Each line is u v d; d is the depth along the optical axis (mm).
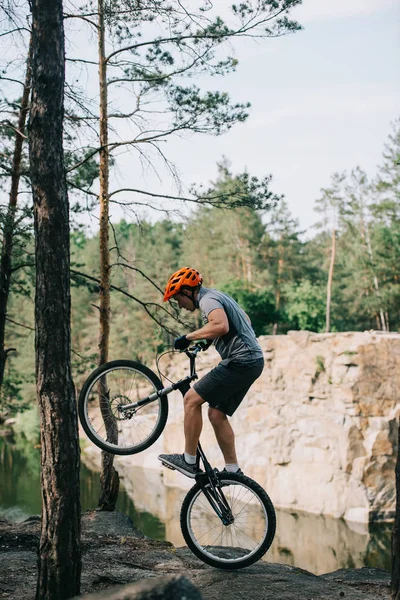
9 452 52750
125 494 37000
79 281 12477
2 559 6195
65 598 4641
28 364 43000
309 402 30141
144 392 38625
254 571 5621
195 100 10219
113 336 55625
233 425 33000
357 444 28375
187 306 5359
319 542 26578
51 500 4691
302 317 51156
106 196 10477
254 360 5117
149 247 63281
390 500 27891
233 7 9094
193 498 5391
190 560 6328
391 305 50281
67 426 4742
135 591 2660
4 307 12570
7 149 12680
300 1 8984
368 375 28375
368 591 5598
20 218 11344
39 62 4824
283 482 30547
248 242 58781
